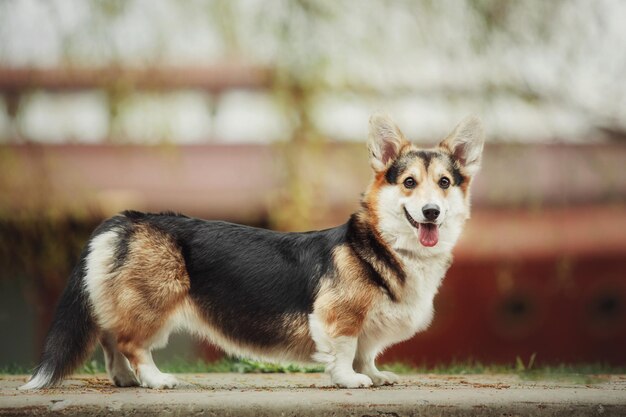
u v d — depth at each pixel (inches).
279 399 194.2
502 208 456.4
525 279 490.9
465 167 240.8
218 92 442.0
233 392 206.5
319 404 192.1
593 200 470.3
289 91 414.6
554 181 446.9
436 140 409.7
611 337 506.6
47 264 446.0
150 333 221.5
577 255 483.8
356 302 218.5
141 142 423.8
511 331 494.9
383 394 201.2
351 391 207.0
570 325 502.9
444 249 228.8
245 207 495.8
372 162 234.2
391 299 221.3
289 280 225.1
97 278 222.8
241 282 225.0
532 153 422.3
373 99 418.0
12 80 410.3
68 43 396.8
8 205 432.1
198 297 225.8
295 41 406.3
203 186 483.8
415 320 225.5
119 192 453.1
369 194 232.1
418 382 242.2
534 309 497.0
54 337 222.1
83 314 223.0
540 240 468.4
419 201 219.5
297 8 408.2
